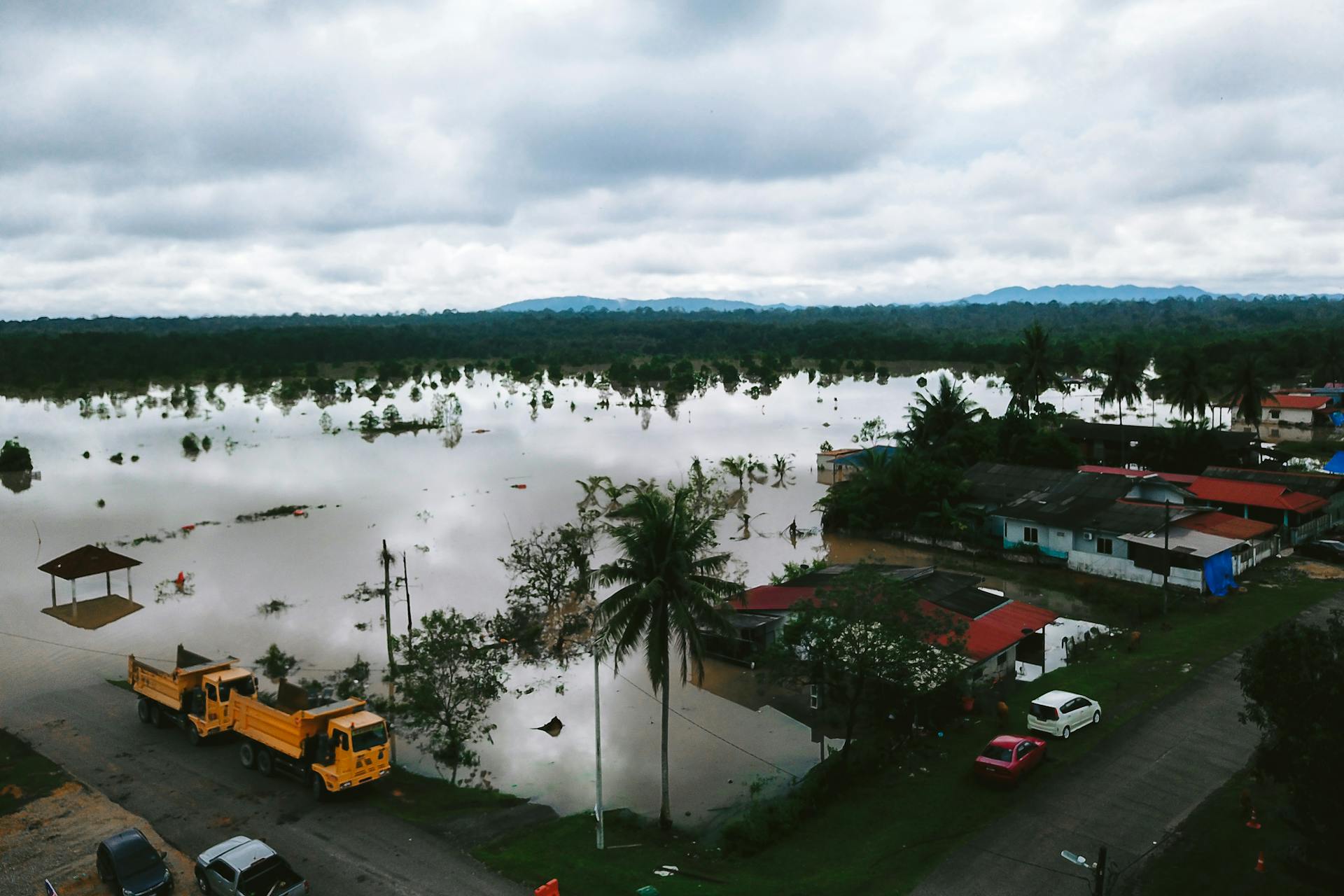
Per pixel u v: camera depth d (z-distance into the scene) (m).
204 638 49.78
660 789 33.91
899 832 28.83
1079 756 33.44
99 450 118.81
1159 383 143.62
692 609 30.22
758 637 45.72
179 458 112.00
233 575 62.16
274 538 72.81
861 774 33.31
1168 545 54.94
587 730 39.44
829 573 52.72
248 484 95.69
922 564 63.69
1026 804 30.06
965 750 34.94
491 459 109.75
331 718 31.77
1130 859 26.38
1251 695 23.22
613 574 29.91
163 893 24.62
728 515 81.12
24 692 41.78
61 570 52.97
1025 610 46.25
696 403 171.00
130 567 57.56
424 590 58.56
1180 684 39.91
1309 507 64.12
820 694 40.88
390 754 36.56
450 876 26.02
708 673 46.22
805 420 144.12
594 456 110.75
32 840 27.98
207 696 35.09
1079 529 60.28
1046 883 25.25
